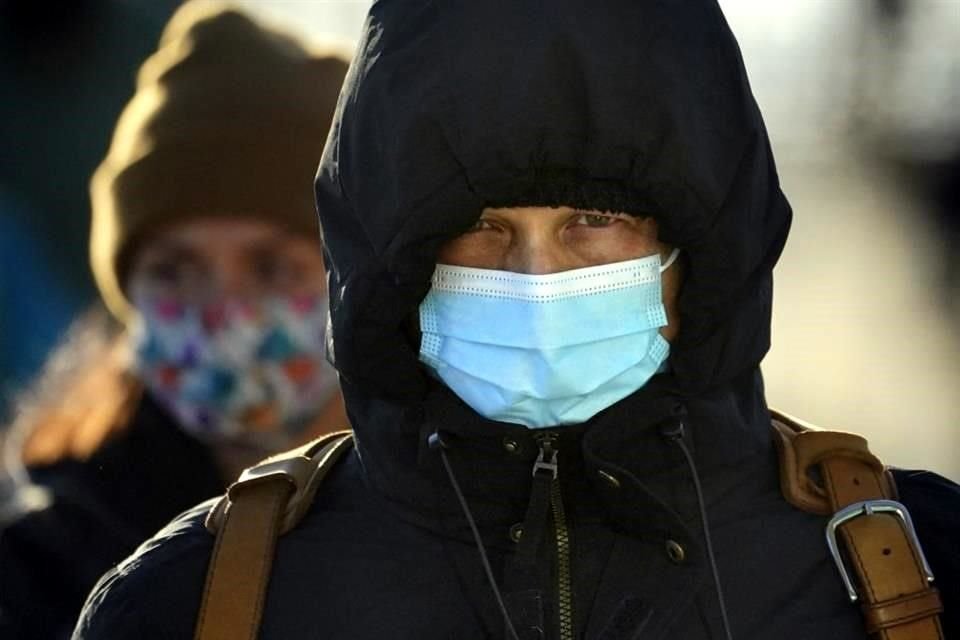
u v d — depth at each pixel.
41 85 21.84
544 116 7.45
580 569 7.75
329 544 7.89
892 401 32.53
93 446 11.20
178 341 11.38
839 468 7.91
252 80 11.68
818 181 54.31
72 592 10.75
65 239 21.47
